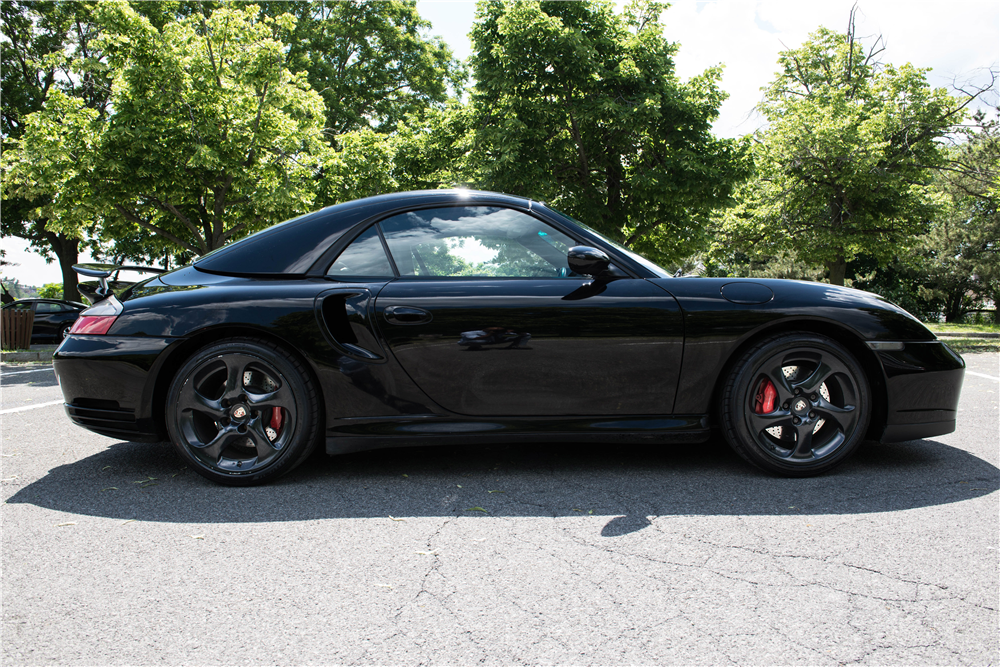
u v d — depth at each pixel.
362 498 2.38
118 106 11.14
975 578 1.69
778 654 1.35
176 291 2.61
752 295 2.56
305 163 13.12
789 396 2.55
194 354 2.52
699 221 16.55
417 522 2.13
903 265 32.12
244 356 2.51
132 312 2.57
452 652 1.36
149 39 10.99
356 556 1.86
